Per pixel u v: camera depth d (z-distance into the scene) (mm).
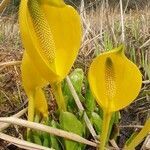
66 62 451
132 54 729
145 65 680
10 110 585
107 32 814
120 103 422
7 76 628
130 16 1056
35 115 497
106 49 719
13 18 1124
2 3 489
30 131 483
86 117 498
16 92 613
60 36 449
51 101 580
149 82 628
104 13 941
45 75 437
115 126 506
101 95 421
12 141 456
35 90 478
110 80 413
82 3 873
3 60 698
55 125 476
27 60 457
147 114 578
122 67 410
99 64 408
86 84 542
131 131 546
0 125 489
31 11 427
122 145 532
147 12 1088
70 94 538
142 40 818
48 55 440
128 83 415
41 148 456
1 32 970
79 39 447
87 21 880
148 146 498
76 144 474
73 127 462
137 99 596
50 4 431
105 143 490
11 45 843
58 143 490
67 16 441
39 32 435
